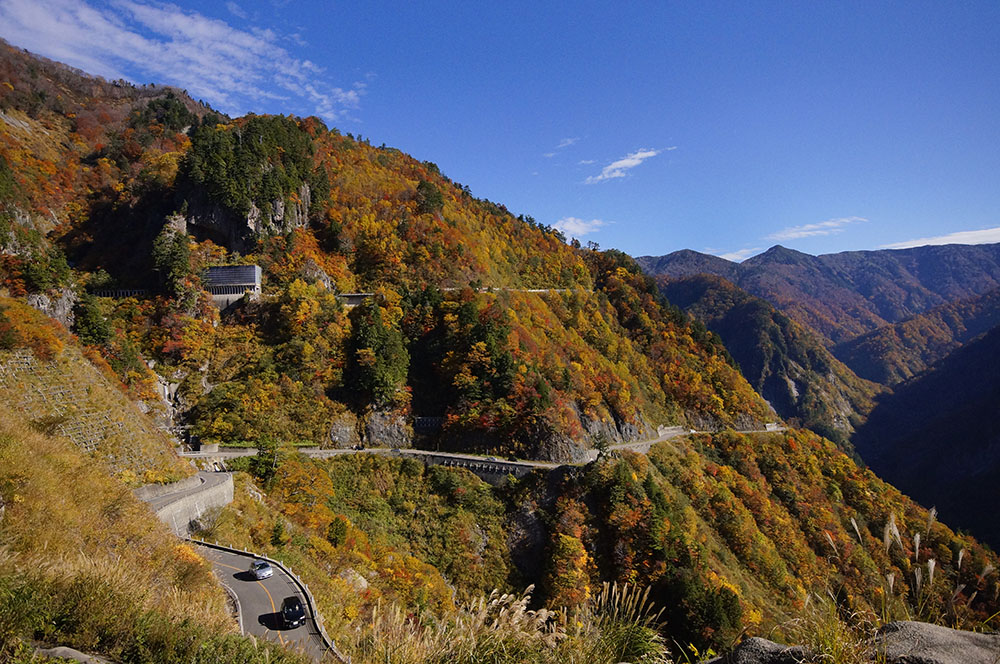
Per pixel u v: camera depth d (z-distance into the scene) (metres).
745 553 68.38
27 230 72.25
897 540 6.82
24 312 39.16
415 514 58.50
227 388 68.19
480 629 8.96
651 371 112.88
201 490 36.44
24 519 14.94
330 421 67.25
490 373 73.50
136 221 94.44
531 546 57.31
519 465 63.34
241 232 92.25
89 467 22.48
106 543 17.70
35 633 9.10
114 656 9.37
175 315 76.31
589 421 78.12
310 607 25.14
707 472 83.19
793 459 97.00
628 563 53.34
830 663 5.90
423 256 102.38
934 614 6.20
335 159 121.44
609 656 8.09
